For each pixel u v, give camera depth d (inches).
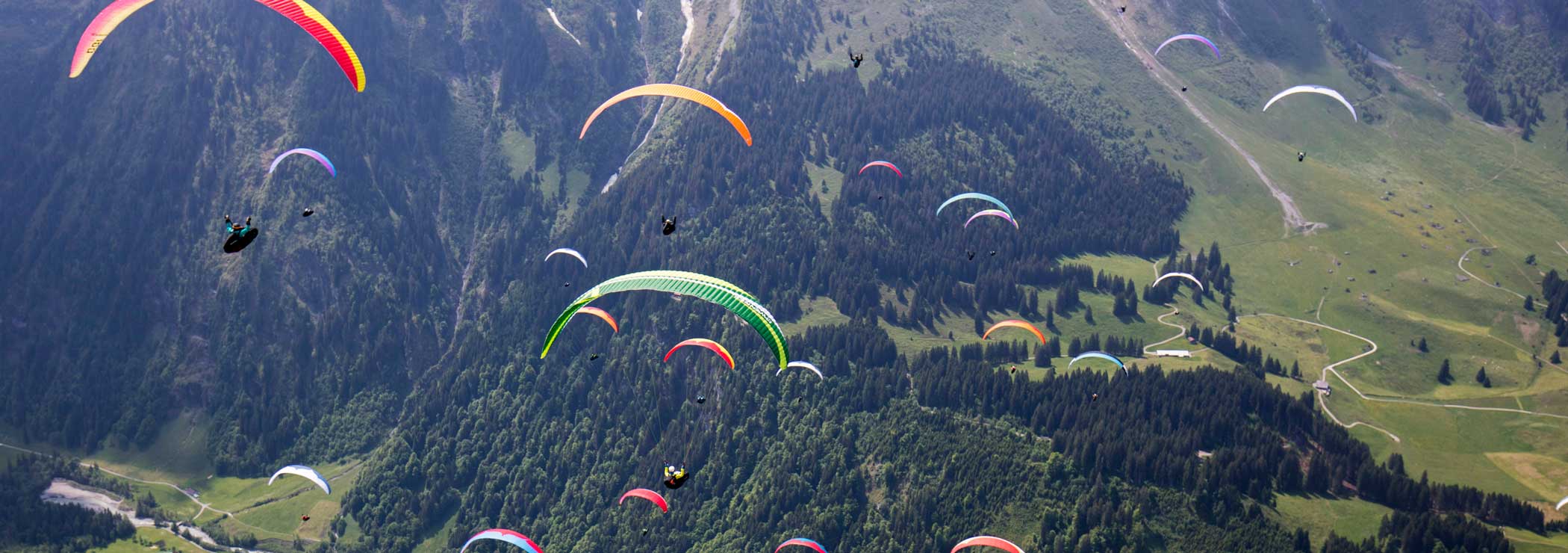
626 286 2856.8
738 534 7066.9
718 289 2844.5
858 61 2987.2
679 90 3255.4
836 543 6825.8
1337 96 3622.0
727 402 7819.9
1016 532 6432.1
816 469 7194.9
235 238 2186.3
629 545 7283.5
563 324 2822.3
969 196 4589.1
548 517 7785.4
